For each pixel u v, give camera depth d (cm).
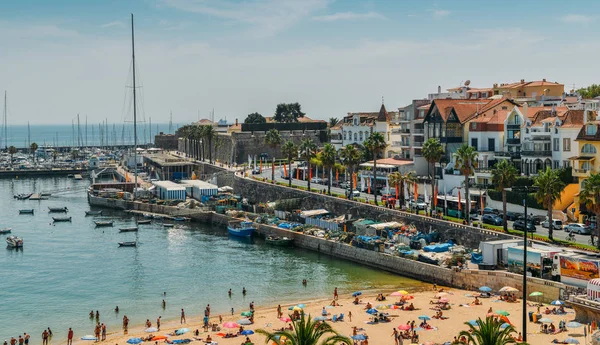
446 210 16725
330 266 15338
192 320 11794
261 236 18962
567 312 10625
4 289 14038
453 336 9888
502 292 12019
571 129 16025
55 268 15825
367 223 16600
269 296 13175
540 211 15500
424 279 13625
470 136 19250
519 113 17938
